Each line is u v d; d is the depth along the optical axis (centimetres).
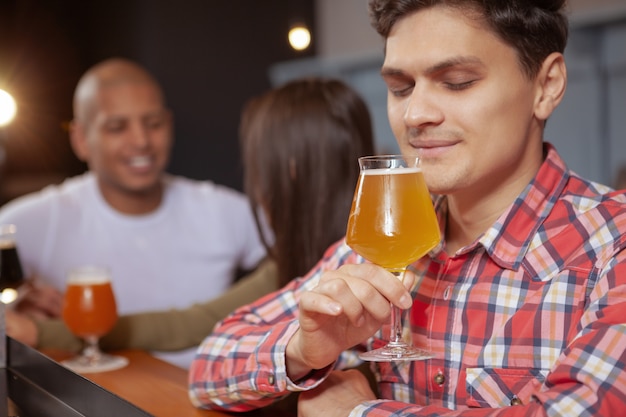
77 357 201
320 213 192
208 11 484
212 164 496
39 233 305
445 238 136
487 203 128
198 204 319
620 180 353
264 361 131
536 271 123
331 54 479
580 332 107
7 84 459
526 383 119
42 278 304
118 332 211
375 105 449
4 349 155
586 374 100
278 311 151
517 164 126
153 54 476
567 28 126
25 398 135
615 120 352
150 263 310
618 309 105
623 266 111
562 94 125
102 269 197
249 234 323
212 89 492
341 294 109
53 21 463
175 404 155
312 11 489
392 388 136
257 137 197
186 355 280
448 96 117
